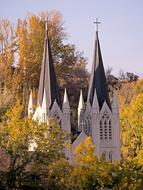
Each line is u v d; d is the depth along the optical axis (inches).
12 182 3782.0
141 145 7672.2
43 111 7047.2
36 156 3919.8
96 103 7293.3
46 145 3983.8
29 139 4042.8
